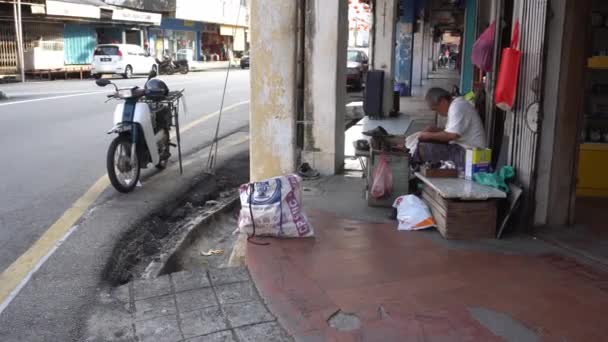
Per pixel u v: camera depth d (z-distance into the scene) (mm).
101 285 4492
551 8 4875
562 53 4961
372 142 6184
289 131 5875
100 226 5848
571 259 4566
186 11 37906
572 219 5355
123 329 3799
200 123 12773
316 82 7477
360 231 5250
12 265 4832
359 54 24922
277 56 5758
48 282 4527
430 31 29688
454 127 5941
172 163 8953
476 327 3484
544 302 3811
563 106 5082
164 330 3617
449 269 4363
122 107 7254
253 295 4059
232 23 46375
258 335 3520
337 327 3525
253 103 5895
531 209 5195
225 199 7379
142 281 4371
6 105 13883
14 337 3730
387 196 6023
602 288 4027
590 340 3346
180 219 6523
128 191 7156
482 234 5062
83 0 27719
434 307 3742
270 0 5680
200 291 4148
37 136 10164
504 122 5855
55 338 3721
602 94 6305
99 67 26375
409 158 6008
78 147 9367
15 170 7812
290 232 4980
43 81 24094
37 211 6203
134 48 27625
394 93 14961
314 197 6457
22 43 23766
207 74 32062
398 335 3414
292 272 4301
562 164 5211
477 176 5340
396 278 4199
